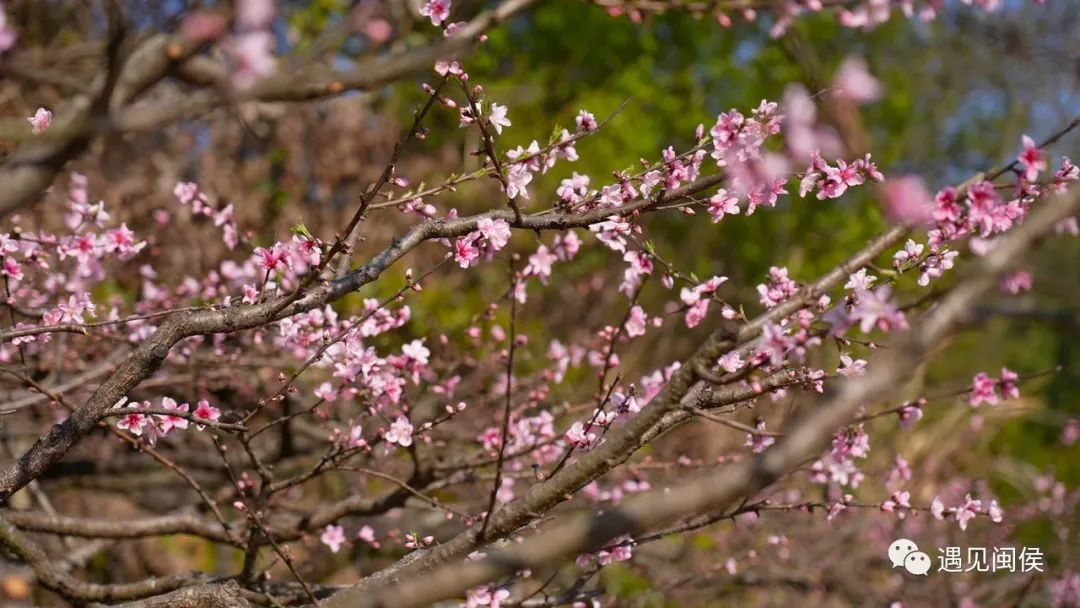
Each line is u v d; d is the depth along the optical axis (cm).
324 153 946
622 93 1355
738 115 305
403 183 333
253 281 499
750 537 702
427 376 514
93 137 263
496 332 539
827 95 312
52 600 478
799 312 284
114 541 532
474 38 305
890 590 689
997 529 751
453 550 288
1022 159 282
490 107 323
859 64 269
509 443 460
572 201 343
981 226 289
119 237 409
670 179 338
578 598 395
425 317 837
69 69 492
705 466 482
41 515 458
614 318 1039
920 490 927
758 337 294
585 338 665
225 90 244
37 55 357
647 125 1362
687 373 254
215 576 415
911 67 1470
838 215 1448
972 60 1012
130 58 298
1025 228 199
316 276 301
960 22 869
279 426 592
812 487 766
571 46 1406
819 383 317
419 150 1093
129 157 647
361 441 395
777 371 327
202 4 340
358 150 977
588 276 1042
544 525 426
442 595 200
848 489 759
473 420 596
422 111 298
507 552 200
